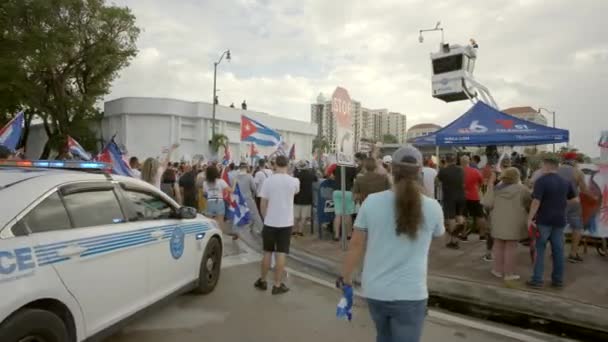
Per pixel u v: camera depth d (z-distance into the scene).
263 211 5.89
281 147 15.22
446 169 8.44
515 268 6.85
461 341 4.39
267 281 6.46
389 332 2.58
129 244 3.90
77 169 4.01
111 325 3.64
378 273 2.47
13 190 3.10
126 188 4.26
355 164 9.35
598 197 7.72
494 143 10.71
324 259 7.59
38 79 32.53
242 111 41.62
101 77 36.06
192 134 38.91
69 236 3.24
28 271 2.81
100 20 33.19
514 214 5.85
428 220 2.49
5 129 7.69
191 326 4.59
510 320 5.14
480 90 20.52
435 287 6.07
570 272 6.55
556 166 5.65
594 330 4.75
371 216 2.52
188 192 11.10
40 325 2.82
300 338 4.33
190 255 5.19
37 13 29.38
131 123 37.84
